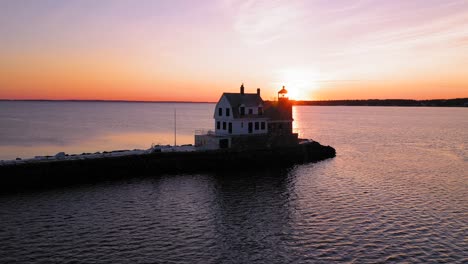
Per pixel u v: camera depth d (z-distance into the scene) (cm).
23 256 3033
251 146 7419
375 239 3456
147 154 6228
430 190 5212
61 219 3919
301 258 3073
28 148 9206
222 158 6744
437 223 3872
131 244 3309
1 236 3444
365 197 4850
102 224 3791
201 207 4406
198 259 3041
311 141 8525
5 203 4450
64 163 5566
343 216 4091
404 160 7719
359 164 7281
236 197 4844
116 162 5928
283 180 5847
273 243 3372
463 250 3225
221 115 7744
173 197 4812
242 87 7850
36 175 5334
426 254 3147
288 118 8188
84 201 4575
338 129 15900
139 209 4297
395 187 5381
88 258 3014
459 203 4578
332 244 3353
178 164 6372
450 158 7944
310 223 3881
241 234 3581
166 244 3325
